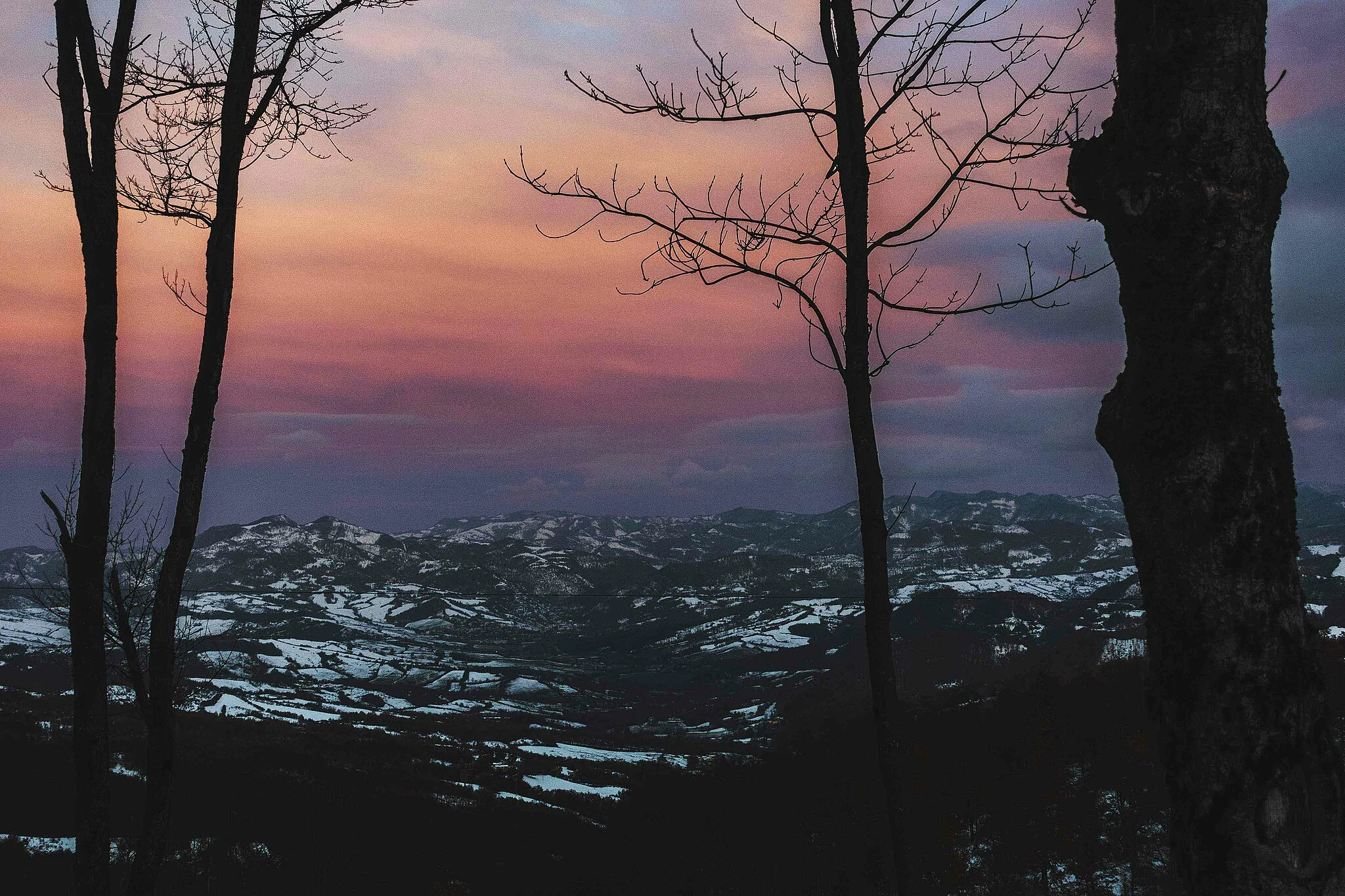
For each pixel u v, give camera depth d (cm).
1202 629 338
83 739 598
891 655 534
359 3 738
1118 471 373
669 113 582
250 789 5462
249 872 3681
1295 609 338
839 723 6925
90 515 619
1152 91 368
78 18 651
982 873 3256
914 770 3881
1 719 6894
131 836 3862
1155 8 366
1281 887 319
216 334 660
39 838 3791
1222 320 349
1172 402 351
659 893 3803
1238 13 357
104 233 647
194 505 645
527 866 4375
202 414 651
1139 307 367
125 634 617
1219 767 330
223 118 669
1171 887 2961
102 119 653
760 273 579
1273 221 361
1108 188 375
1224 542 337
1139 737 3684
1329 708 338
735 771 5972
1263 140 361
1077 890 3117
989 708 5103
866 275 555
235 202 673
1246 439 342
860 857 3444
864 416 552
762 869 3647
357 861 4072
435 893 3697
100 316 639
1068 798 3491
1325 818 325
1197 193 350
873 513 545
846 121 559
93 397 633
